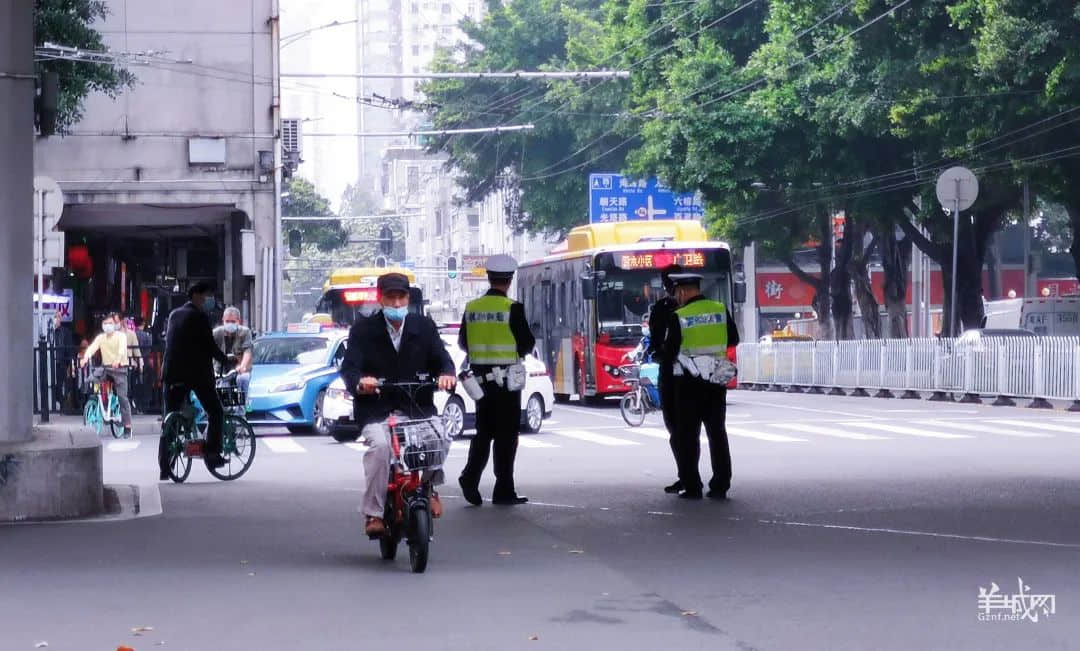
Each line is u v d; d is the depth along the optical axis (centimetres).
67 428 2725
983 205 7062
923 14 6341
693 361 2533
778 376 8425
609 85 10444
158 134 6019
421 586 1659
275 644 1348
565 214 11462
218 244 7475
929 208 7069
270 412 4575
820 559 1831
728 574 1722
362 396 1806
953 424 4650
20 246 2334
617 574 1731
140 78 5991
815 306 9431
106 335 4612
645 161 8431
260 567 1814
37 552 1952
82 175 5997
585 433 4497
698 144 7531
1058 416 5078
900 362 6912
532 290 7325
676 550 1925
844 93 6850
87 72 5316
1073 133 6297
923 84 6456
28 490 2294
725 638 1352
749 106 7456
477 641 1350
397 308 1783
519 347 2495
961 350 6347
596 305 5984
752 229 8956
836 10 6894
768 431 4381
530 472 3131
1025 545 1945
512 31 11669
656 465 3309
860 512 2322
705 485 2803
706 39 8106
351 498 2644
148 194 6019
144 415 5291
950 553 1873
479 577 1722
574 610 1502
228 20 6028
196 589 1652
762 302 13075
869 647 1309
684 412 2548
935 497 2528
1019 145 6384
